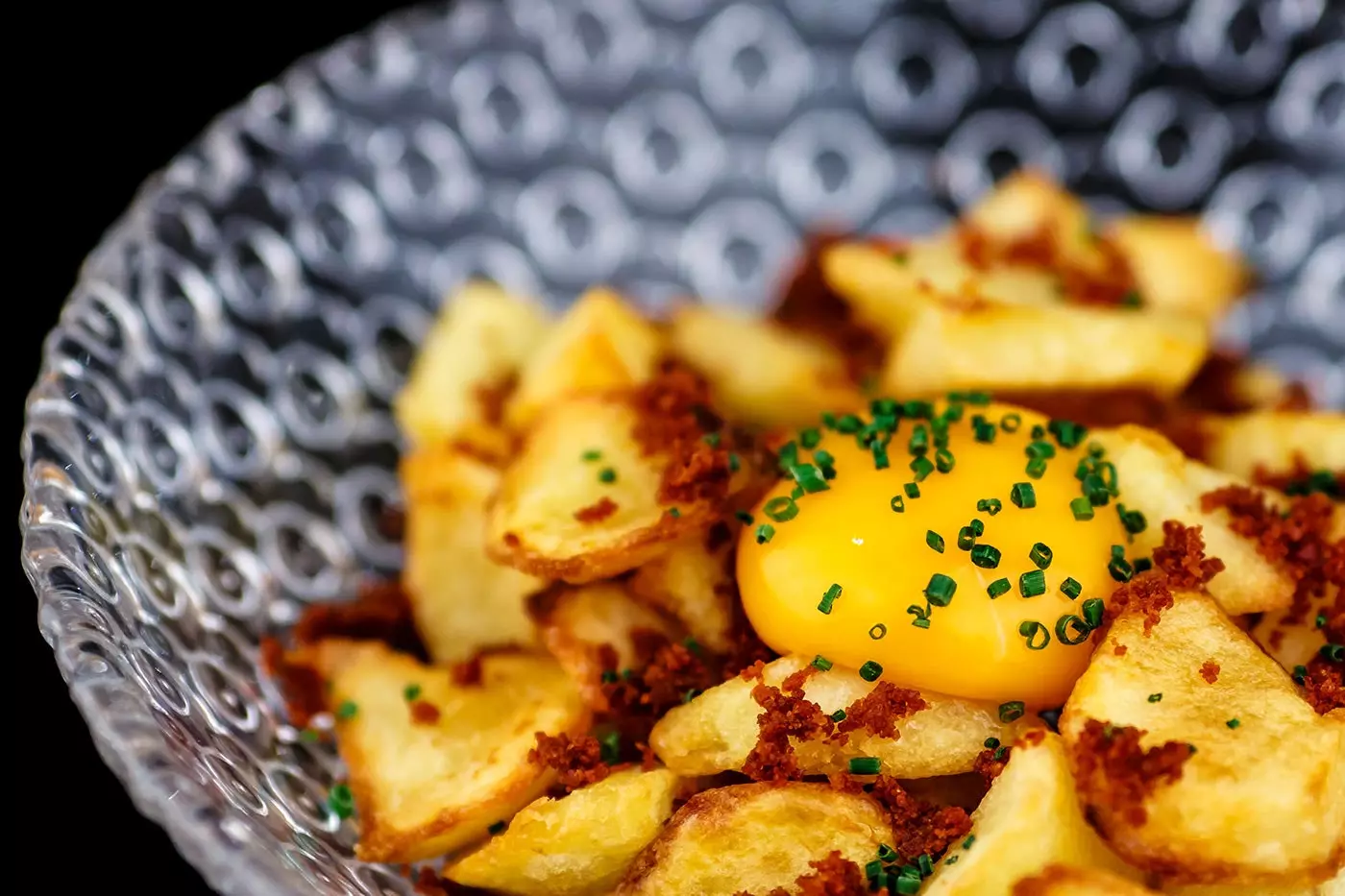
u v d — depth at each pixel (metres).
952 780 0.26
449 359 0.32
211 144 0.32
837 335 0.32
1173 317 0.31
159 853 0.32
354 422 0.33
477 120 0.35
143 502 0.29
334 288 0.33
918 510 0.26
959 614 0.26
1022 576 0.26
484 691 0.28
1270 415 0.30
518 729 0.27
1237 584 0.27
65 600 0.25
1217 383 0.33
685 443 0.28
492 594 0.29
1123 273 0.33
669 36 0.36
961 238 0.33
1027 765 0.25
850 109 0.37
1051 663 0.26
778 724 0.26
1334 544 0.28
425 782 0.27
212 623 0.29
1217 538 0.27
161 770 0.24
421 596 0.30
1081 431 0.28
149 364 0.30
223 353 0.31
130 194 0.38
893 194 0.36
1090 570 0.26
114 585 0.27
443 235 0.35
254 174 0.33
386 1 0.40
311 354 0.33
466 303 0.33
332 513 0.32
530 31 0.36
